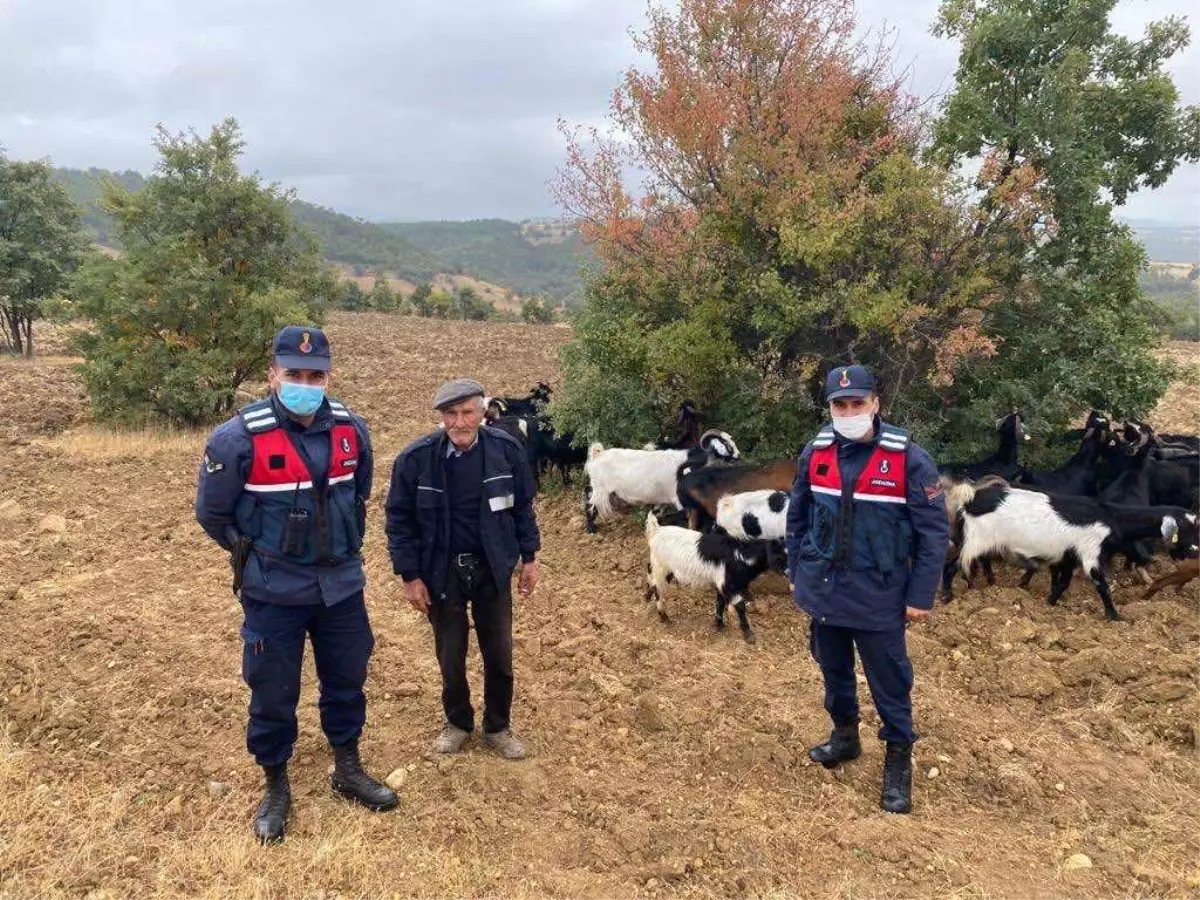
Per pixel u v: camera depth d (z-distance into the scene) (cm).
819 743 507
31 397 1719
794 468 796
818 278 885
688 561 668
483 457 451
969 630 655
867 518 424
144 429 1462
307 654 624
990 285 851
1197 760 491
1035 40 861
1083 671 575
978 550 693
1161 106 895
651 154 973
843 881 392
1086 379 876
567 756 505
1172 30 889
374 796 450
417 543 459
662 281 958
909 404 909
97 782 475
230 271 1571
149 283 1496
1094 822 440
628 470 907
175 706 555
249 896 379
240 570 402
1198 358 2023
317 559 404
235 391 1570
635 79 949
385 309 4966
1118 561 786
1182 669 565
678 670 603
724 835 427
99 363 1458
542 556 876
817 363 892
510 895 388
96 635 657
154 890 389
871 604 427
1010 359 912
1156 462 852
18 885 384
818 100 892
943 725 525
